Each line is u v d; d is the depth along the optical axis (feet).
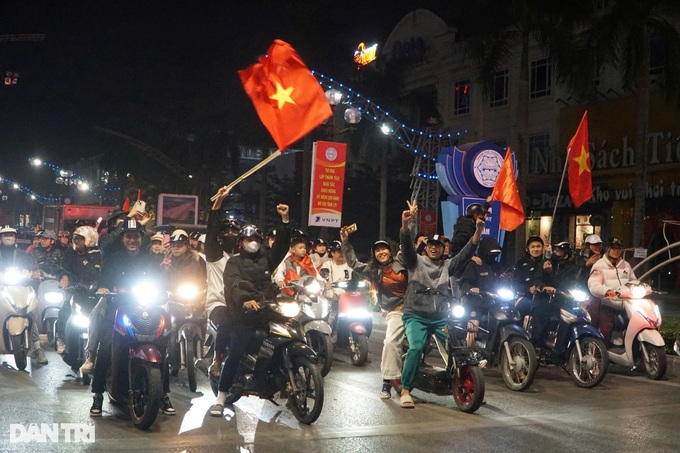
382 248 29.78
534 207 108.27
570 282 37.06
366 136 106.73
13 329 34.12
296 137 27.78
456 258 28.94
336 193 56.75
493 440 23.81
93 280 31.96
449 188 59.62
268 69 27.91
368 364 40.09
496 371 38.32
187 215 96.99
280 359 25.48
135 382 24.72
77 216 113.80
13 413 25.79
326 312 36.45
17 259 37.27
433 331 29.01
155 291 24.99
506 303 33.73
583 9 77.00
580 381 34.35
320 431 24.57
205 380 33.81
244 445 22.56
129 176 177.06
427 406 29.09
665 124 89.45
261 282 25.93
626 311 37.04
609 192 96.48
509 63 113.29
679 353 40.40
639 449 22.98
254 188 170.50
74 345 32.09
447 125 123.85
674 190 88.12
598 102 97.66
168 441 22.81
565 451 22.61
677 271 89.45
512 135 88.17
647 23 74.54
